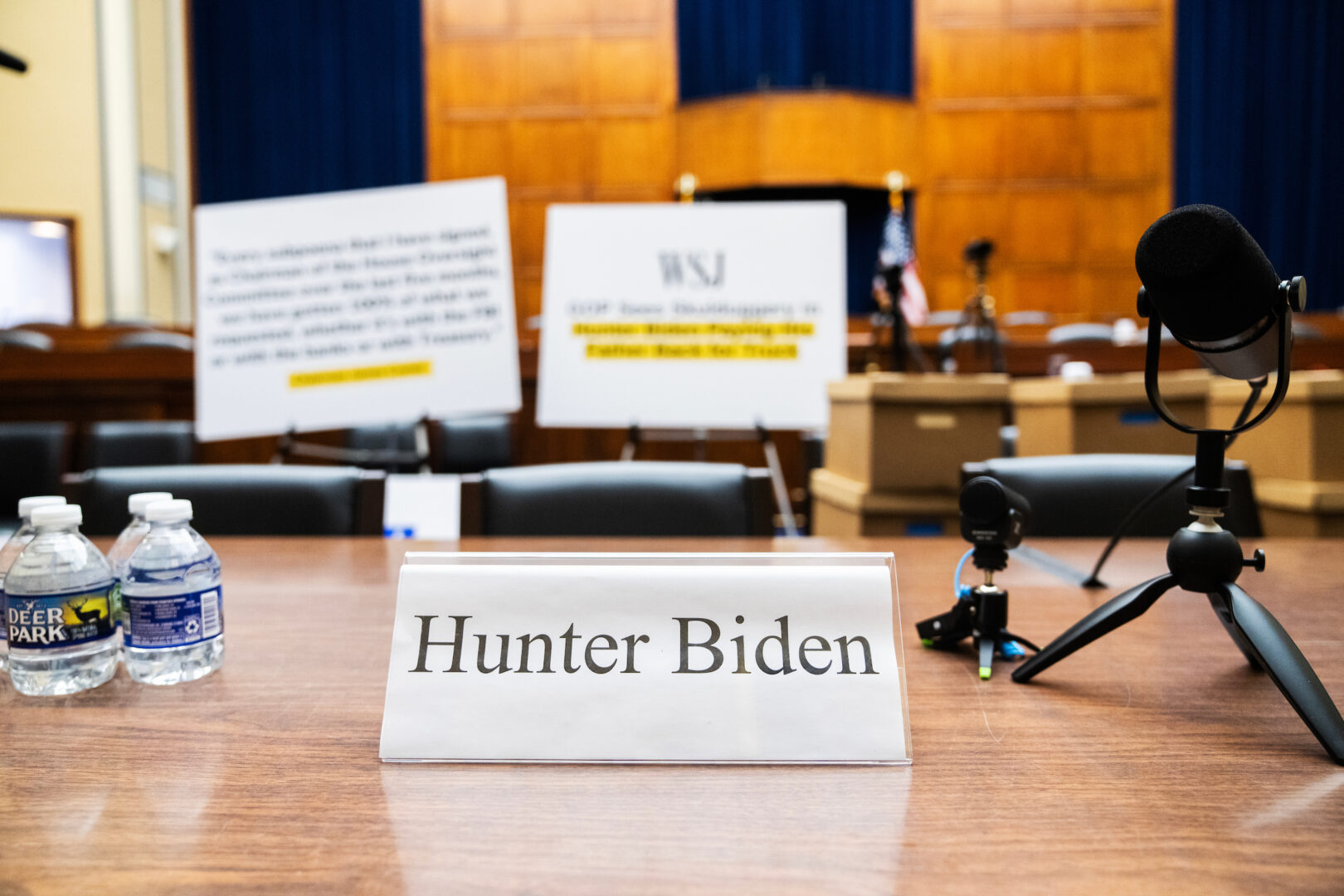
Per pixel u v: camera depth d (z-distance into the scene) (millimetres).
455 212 2055
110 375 3234
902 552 1041
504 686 499
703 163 7504
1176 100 7531
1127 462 1276
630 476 1276
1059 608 785
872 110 7352
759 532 1259
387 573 941
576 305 2117
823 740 479
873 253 7871
